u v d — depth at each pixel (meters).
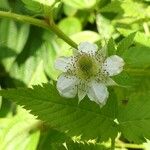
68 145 0.13
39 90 0.12
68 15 0.21
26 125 0.17
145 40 0.15
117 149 0.17
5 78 0.20
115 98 0.13
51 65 0.20
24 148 0.17
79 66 0.12
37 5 0.14
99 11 0.19
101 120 0.13
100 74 0.13
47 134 0.17
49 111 0.12
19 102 0.12
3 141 0.17
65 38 0.14
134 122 0.13
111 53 0.13
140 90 0.15
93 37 0.19
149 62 0.14
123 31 0.16
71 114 0.12
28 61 0.20
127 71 0.14
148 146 0.16
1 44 0.20
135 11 0.18
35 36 0.21
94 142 0.14
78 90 0.12
